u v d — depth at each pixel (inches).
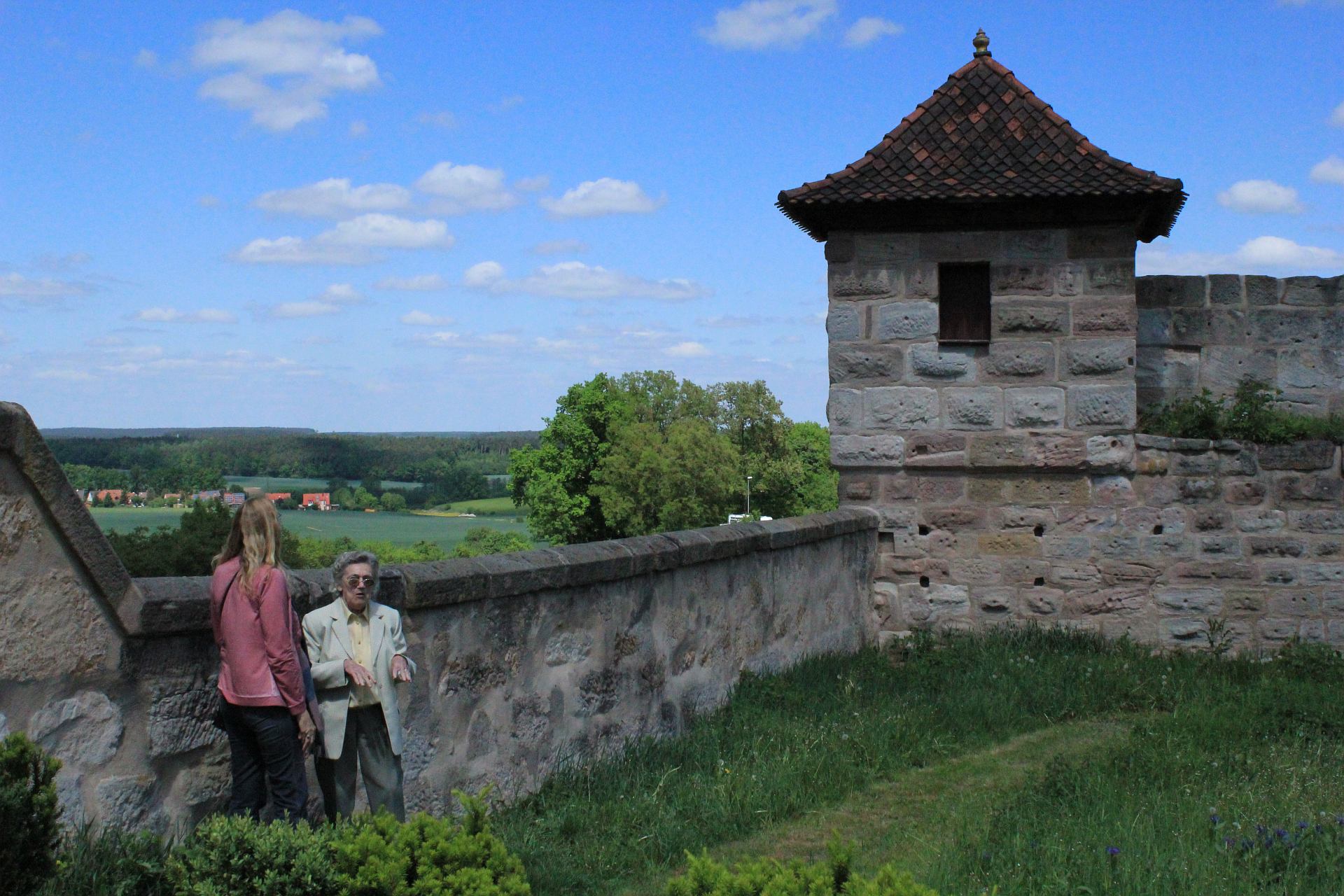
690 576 349.4
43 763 170.6
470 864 177.9
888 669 430.3
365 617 216.5
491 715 268.4
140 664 194.5
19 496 179.2
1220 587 471.2
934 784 306.3
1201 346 509.7
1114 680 413.1
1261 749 319.0
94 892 168.2
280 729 195.9
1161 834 234.2
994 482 485.1
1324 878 215.0
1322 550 465.7
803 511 3757.4
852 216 486.0
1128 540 475.8
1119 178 458.3
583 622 301.1
